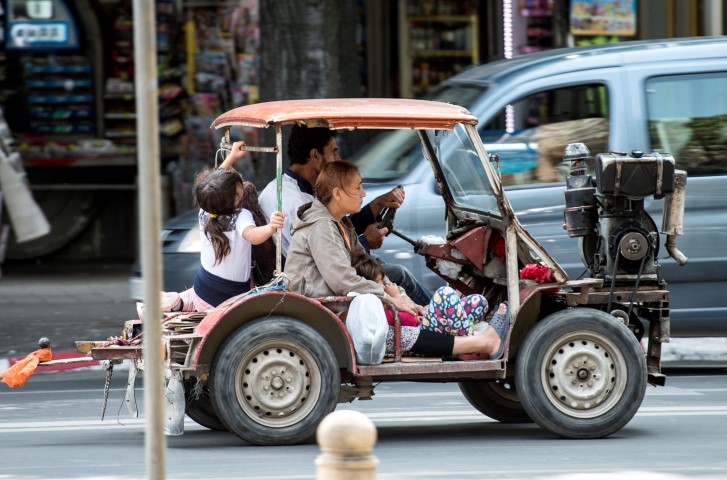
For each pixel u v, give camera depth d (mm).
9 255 41500
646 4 37938
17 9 40906
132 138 41531
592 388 15859
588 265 16812
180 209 40625
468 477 13781
